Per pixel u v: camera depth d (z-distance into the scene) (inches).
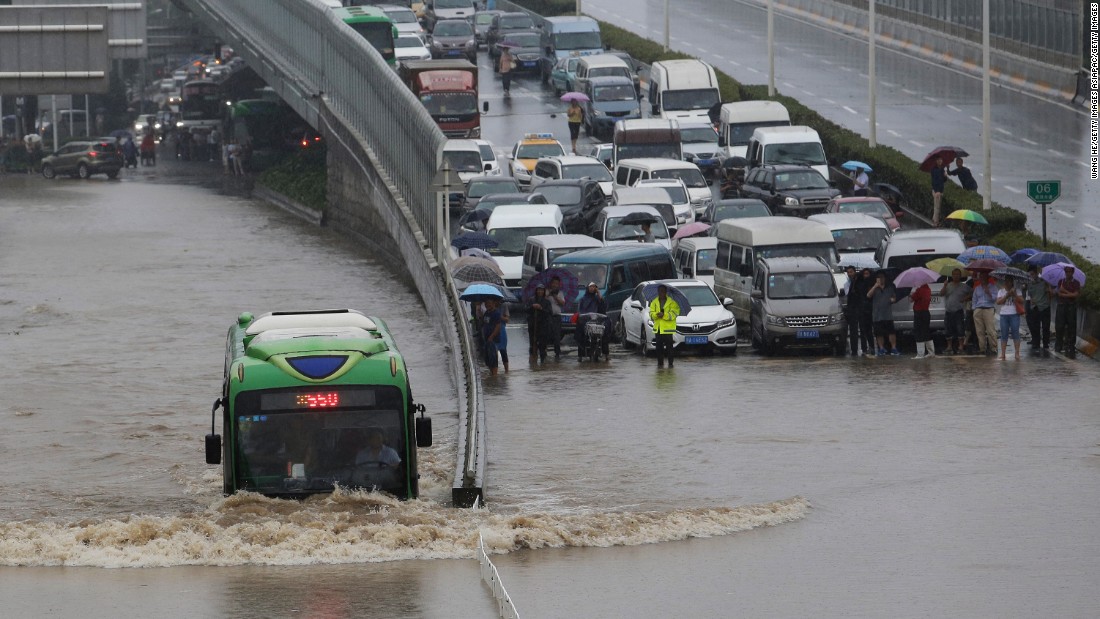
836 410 3171.8
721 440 2913.4
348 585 1908.2
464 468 2475.4
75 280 5816.9
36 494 2662.4
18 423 3309.5
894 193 5753.0
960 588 1884.8
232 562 2060.8
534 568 2010.3
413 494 2276.1
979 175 6161.4
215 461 2209.6
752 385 3501.5
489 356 3732.8
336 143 7071.9
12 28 6456.7
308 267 6072.8
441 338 4458.7
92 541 2162.9
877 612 1774.1
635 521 2257.6
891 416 3097.9
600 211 5319.9
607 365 3885.3
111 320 4916.3
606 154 6683.1
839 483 2556.6
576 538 2169.0
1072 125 7145.7
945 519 2294.5
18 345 4441.4
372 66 6382.9
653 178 5831.7
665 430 3014.3
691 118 6904.5
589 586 1903.3
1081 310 3956.7
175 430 3225.9
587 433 3002.0
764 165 5900.6
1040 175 6141.7
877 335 3956.7
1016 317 3762.3
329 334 2345.0
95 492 2679.6
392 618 1738.4
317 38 7396.7
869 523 2281.0
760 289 4131.4
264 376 2225.6
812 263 4133.9
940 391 3353.8
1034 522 2265.0
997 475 2591.0
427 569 2003.0
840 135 6624.0
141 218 7731.3
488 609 1775.3
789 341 3981.3
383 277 5787.4
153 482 2758.4
